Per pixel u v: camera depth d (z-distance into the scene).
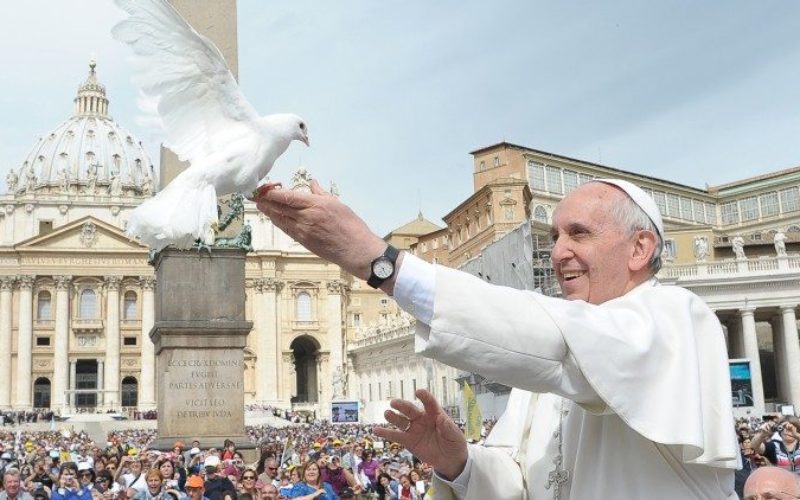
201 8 20.83
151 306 112.69
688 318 2.47
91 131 156.38
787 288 54.69
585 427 2.68
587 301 2.80
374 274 2.24
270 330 114.75
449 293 2.23
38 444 45.72
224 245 21.69
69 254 111.06
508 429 3.22
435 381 73.44
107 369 110.31
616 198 2.81
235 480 15.12
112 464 17.83
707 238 71.69
